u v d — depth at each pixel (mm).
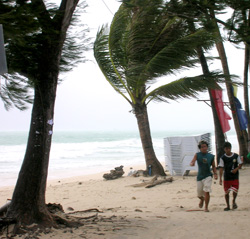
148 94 12734
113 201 9000
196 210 6477
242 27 7758
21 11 3816
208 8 7219
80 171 20594
